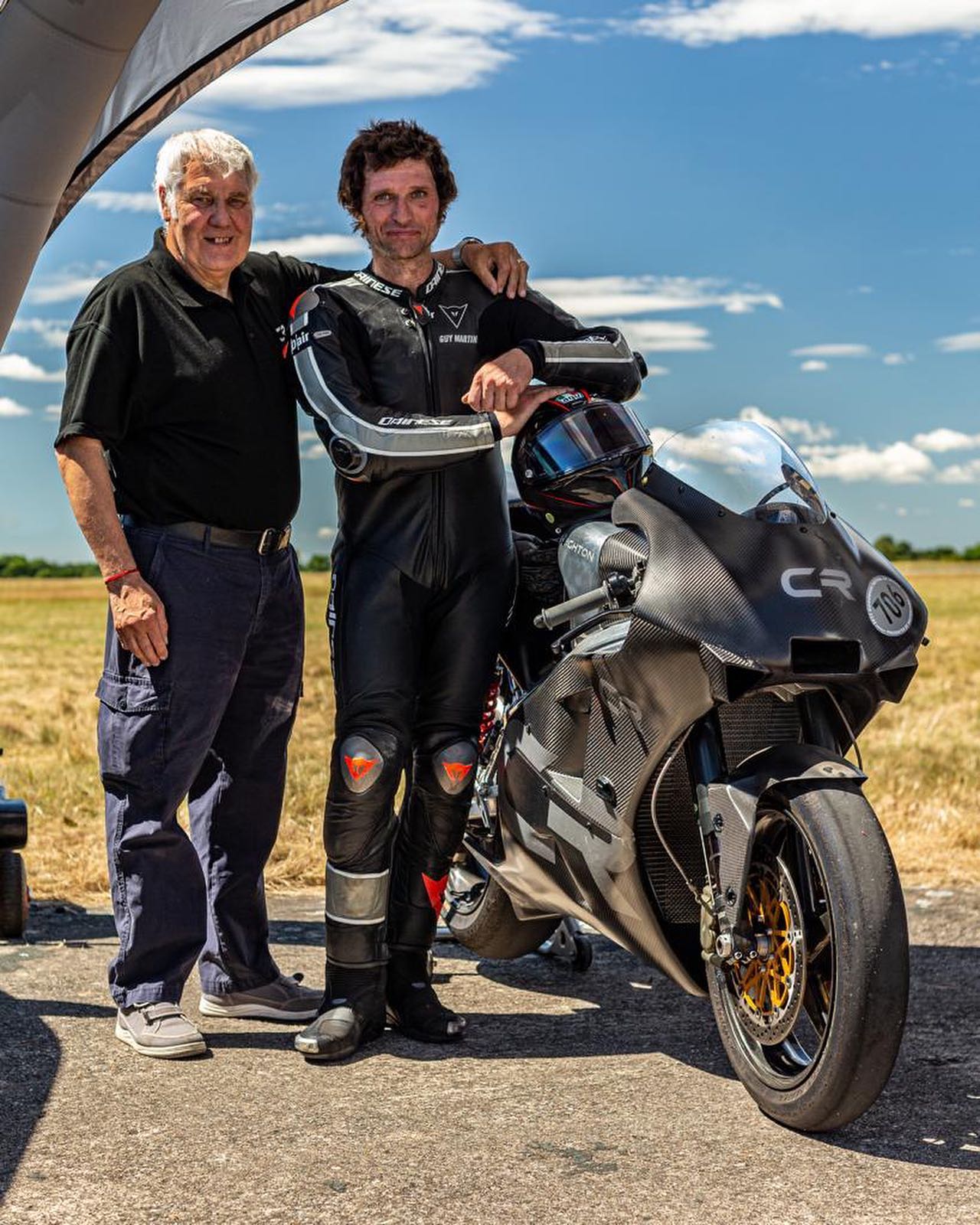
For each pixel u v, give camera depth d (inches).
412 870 177.2
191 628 171.5
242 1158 135.5
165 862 171.6
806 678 138.0
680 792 154.3
